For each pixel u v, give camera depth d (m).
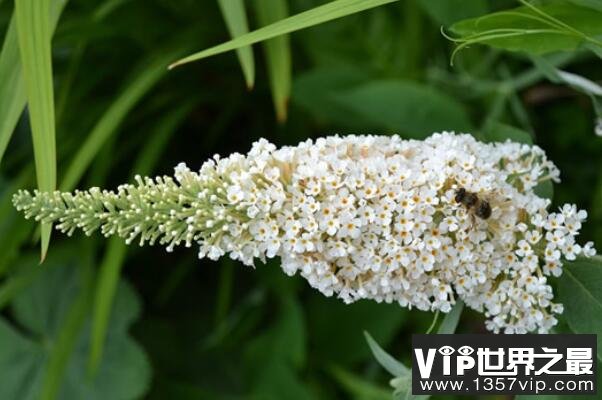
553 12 0.68
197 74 0.90
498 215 0.67
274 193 0.65
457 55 0.90
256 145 0.66
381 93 0.84
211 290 0.95
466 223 0.66
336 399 0.90
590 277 0.68
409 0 0.90
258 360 0.89
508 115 0.89
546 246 0.67
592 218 0.87
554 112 0.90
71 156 0.86
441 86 0.90
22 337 0.89
